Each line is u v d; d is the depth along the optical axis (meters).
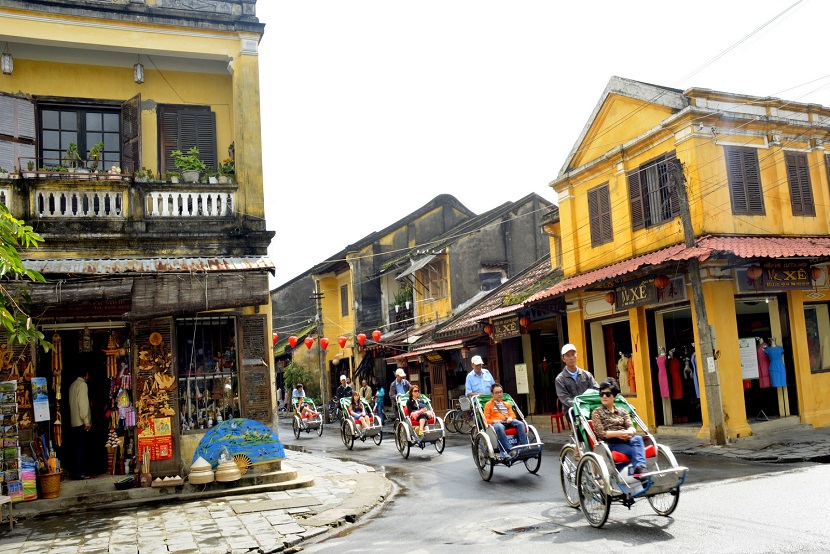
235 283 10.67
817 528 6.07
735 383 13.34
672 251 13.54
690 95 13.86
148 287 10.34
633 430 7.18
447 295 25.09
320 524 8.26
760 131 14.60
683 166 13.79
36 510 9.88
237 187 11.91
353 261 29.61
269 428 11.24
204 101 13.13
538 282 20.70
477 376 11.85
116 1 11.91
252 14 12.61
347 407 17.81
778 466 10.16
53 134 12.24
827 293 14.84
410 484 10.95
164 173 12.72
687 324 15.25
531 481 10.00
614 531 6.64
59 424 10.84
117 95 12.63
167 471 10.62
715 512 7.03
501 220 26.16
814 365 14.82
